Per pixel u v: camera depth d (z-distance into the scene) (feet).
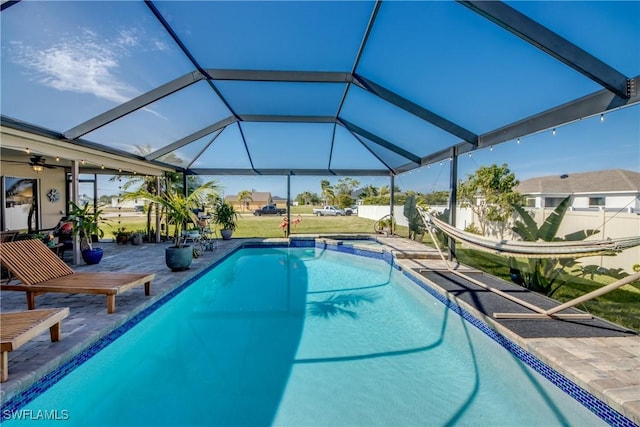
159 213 33.78
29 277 12.60
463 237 16.57
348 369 10.62
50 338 10.03
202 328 14.11
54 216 33.91
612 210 11.51
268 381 9.90
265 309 16.60
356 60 15.55
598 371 8.22
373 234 40.11
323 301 18.06
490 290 15.75
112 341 11.48
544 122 14.07
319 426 7.94
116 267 21.07
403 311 16.34
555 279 14.58
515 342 10.42
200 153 32.53
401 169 36.81
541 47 9.88
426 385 9.71
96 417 8.43
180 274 19.04
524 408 8.69
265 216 77.25
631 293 11.06
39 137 18.01
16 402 7.68
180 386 9.76
